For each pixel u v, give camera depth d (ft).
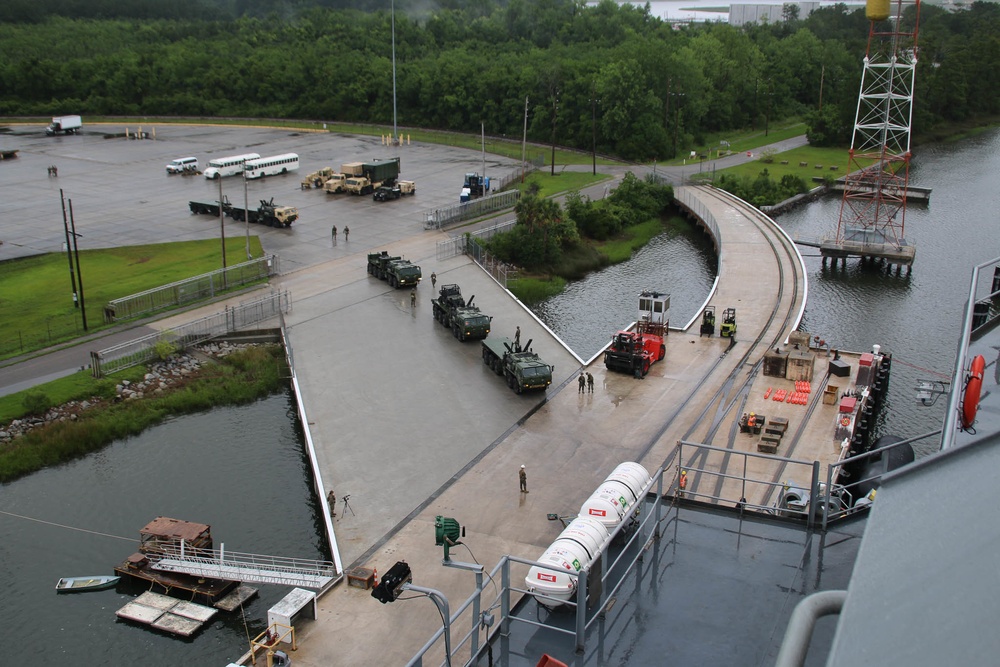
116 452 195.31
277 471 187.62
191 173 449.06
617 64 547.49
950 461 19.43
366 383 216.13
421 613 131.85
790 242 336.70
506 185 435.94
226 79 647.15
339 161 490.90
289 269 301.43
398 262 288.30
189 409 214.90
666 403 203.92
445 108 607.78
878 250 334.65
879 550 17.28
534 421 196.34
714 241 364.38
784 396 202.49
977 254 351.46
